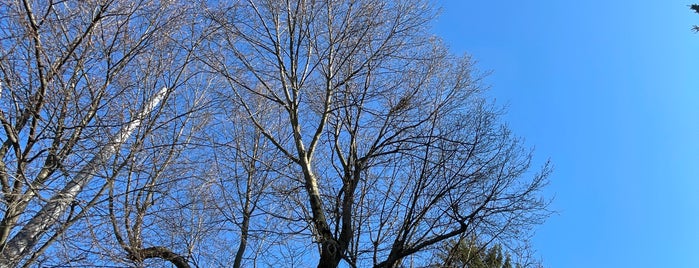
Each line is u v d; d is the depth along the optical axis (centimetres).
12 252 734
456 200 952
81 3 764
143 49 824
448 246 1036
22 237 752
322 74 1129
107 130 787
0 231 730
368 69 1098
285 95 1112
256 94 1142
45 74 738
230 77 1047
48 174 773
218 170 992
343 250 923
